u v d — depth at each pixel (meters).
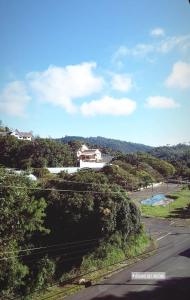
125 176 80.81
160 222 57.25
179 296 26.64
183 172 124.06
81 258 32.50
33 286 27.83
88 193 33.72
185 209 67.88
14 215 25.83
